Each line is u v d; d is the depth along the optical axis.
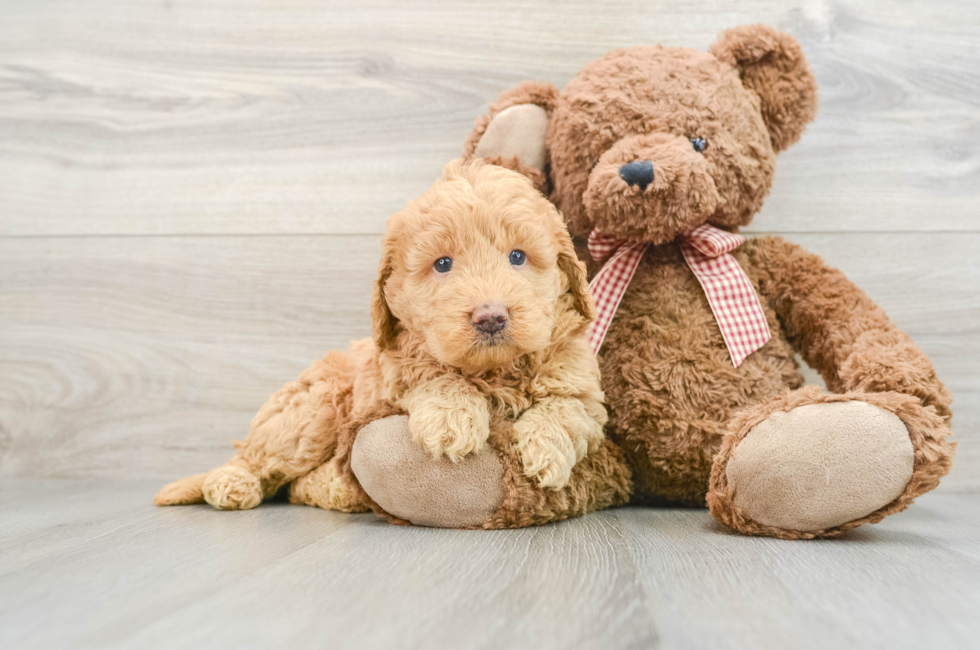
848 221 1.26
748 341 1.00
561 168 1.06
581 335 0.93
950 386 1.24
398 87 1.32
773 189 1.26
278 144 1.34
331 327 1.33
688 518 0.92
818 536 0.79
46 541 0.78
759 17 1.25
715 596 0.56
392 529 0.84
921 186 1.25
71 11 1.37
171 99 1.36
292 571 0.64
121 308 1.36
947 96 1.25
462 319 0.78
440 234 0.82
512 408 0.86
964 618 0.51
